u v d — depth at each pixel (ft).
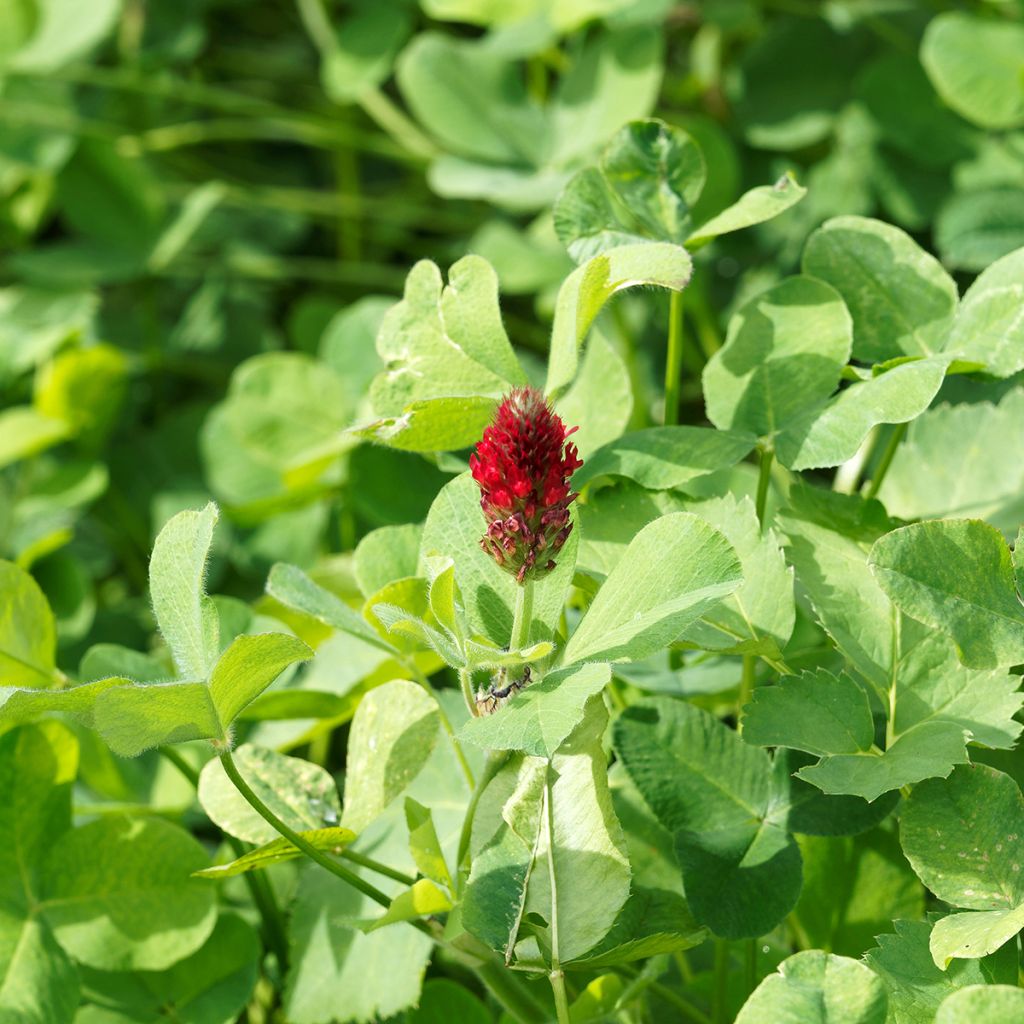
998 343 2.40
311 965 2.50
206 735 2.25
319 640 2.68
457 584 2.31
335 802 2.39
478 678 2.37
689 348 3.78
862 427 2.36
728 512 2.38
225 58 4.96
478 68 3.73
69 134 4.31
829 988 2.16
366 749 2.37
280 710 2.51
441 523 2.33
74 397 3.73
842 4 3.87
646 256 2.28
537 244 3.70
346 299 4.67
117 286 4.66
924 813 2.27
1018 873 2.24
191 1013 2.54
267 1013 2.68
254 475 3.66
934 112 3.51
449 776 2.51
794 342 2.44
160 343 4.45
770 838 2.36
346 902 2.51
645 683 2.55
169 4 4.67
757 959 2.51
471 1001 2.52
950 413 2.62
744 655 2.45
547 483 2.22
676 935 2.27
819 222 3.60
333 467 3.24
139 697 2.19
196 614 2.25
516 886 2.26
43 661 2.51
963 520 2.27
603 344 2.52
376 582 2.44
